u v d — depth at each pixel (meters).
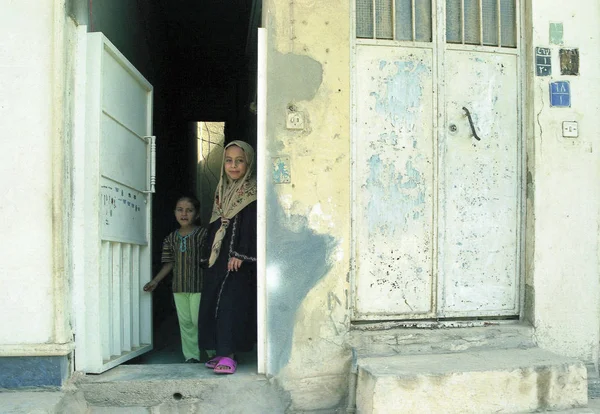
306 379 3.52
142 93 4.33
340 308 3.57
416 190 3.79
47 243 3.27
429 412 3.16
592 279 3.87
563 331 3.82
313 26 3.59
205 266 3.89
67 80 3.33
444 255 3.81
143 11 5.61
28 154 3.27
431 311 3.79
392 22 3.80
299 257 3.54
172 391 3.40
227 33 7.60
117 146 3.76
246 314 3.72
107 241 3.59
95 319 3.42
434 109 3.82
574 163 3.88
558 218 3.85
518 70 3.93
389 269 3.75
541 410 3.31
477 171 3.88
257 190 3.57
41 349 3.22
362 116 3.75
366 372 3.26
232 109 9.24
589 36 3.93
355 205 3.71
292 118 3.54
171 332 5.42
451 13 3.89
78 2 3.44
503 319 3.90
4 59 3.28
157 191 6.08
